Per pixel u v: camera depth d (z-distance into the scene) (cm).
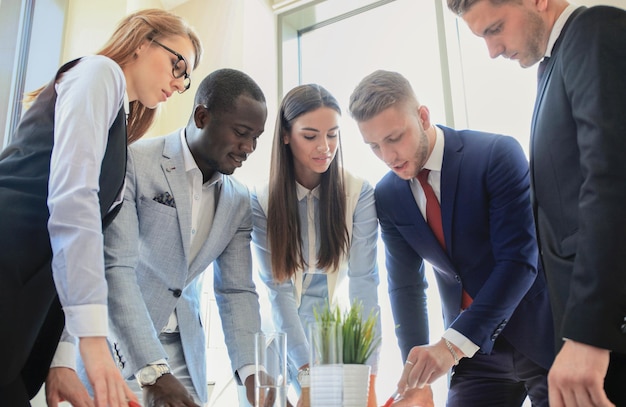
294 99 190
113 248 151
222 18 346
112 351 148
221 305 180
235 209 183
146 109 166
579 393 99
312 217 201
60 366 125
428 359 157
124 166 131
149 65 152
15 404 104
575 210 115
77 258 105
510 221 169
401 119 173
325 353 117
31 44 265
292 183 197
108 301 146
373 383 176
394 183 191
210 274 289
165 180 169
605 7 117
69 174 108
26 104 141
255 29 341
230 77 172
